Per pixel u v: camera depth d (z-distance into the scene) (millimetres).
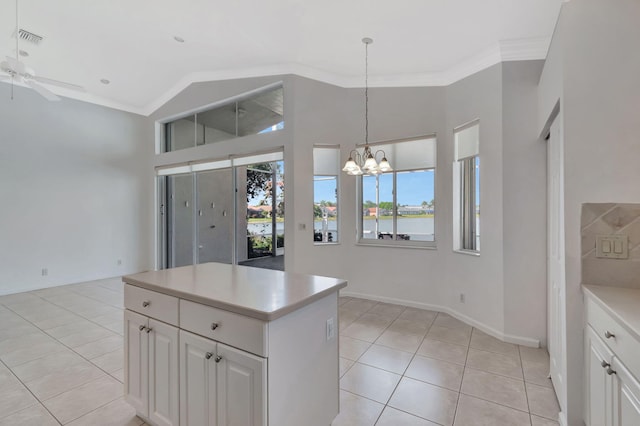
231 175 4898
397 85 3898
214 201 5219
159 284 1625
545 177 2707
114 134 5652
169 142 5980
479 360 2500
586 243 1624
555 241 2082
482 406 1915
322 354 1542
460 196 3541
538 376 2252
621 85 1579
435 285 3695
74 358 2545
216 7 3109
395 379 2229
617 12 1588
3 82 4477
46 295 4438
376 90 4020
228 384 1293
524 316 2789
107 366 2414
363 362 2479
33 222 4762
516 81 2840
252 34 3504
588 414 1538
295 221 4023
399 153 3953
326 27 3129
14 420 1781
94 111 5418
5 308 3861
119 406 1914
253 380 1211
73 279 5152
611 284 1587
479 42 2984
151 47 3994
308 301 1384
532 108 2770
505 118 2871
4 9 3270
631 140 1563
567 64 1656
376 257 4074
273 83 4234
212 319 1356
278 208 4445
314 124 4129
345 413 1852
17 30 3023
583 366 1627
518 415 1828
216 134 5066
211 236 5301
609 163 1590
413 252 3822
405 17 2826
